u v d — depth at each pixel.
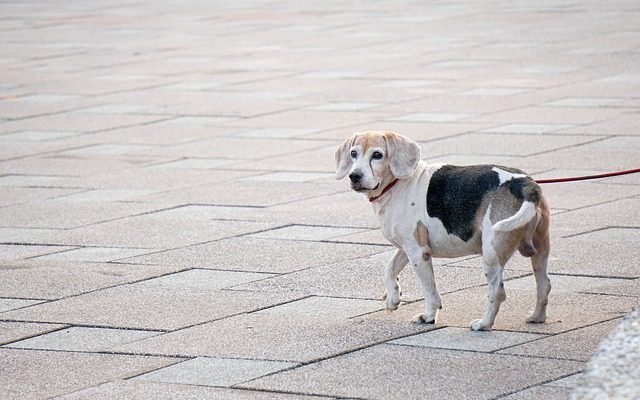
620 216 12.15
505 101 18.77
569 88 19.56
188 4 36.91
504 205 8.43
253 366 8.37
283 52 25.50
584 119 17.06
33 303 10.16
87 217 13.20
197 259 11.34
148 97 20.89
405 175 8.78
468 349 8.48
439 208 8.77
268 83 21.72
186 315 9.66
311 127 17.67
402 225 8.91
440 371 8.05
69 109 20.05
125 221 12.95
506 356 8.29
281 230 12.31
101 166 15.82
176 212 13.27
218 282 10.57
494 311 8.78
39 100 20.98
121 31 30.50
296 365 8.34
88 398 7.91
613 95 18.73
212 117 18.89
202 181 14.73
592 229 11.70
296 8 34.28
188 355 8.70
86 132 18.12
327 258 11.20
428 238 8.88
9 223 13.07
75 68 24.50
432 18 30.12
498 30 27.12
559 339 8.60
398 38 26.77
